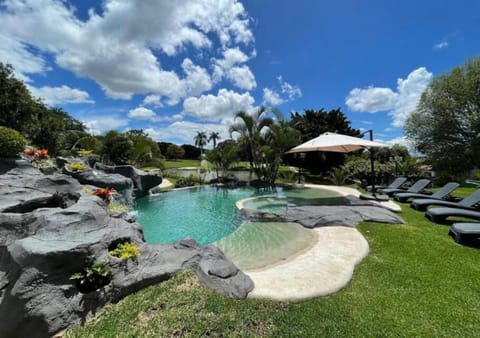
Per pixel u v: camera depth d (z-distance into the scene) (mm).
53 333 2285
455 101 14484
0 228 3166
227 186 14789
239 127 15094
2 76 10398
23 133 11375
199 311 2576
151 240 6078
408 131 16500
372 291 2980
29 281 2406
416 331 2299
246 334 2275
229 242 5223
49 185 5223
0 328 2359
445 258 3912
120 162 14609
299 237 5344
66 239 2898
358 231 5328
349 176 15312
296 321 2443
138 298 2787
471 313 2547
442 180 12805
